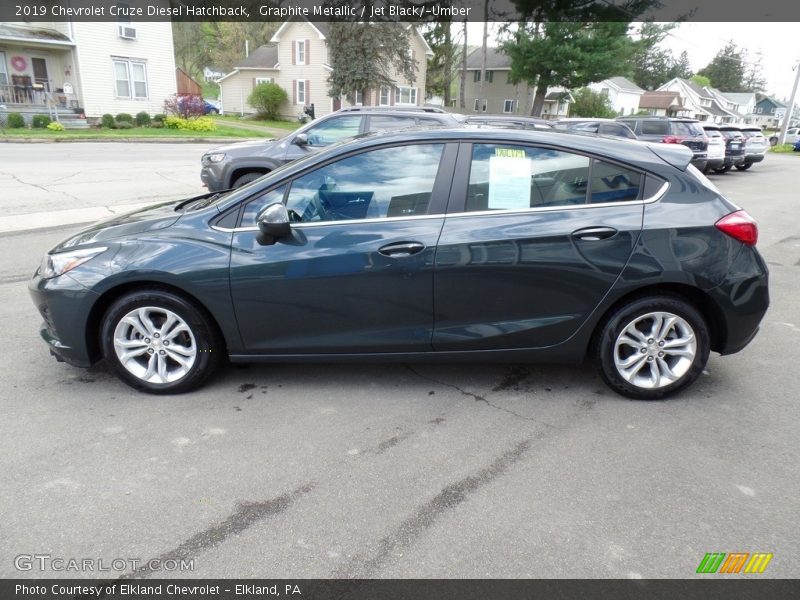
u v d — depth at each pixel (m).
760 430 3.43
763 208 12.41
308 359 3.79
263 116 43.19
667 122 17.59
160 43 29.16
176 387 3.79
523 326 3.65
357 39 33.75
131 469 3.00
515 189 3.60
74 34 26.27
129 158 17.41
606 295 3.57
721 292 3.54
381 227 3.59
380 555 2.44
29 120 25.77
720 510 2.72
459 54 52.75
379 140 3.69
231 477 2.95
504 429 3.44
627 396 3.80
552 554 2.45
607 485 2.91
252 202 3.70
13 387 3.89
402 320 3.67
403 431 3.41
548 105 53.00
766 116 105.12
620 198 3.58
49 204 10.18
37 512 2.67
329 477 2.96
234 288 3.60
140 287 3.70
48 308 3.71
